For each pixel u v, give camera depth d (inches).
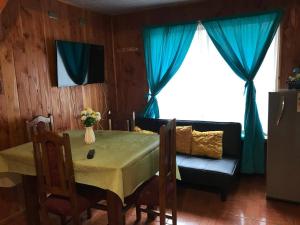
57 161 79.3
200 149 135.1
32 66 119.3
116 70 176.4
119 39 171.6
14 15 110.5
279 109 109.3
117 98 179.5
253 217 105.5
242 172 140.7
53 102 131.3
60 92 135.5
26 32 116.0
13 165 93.6
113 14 167.9
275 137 112.3
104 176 78.0
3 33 106.0
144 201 88.2
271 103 110.4
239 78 143.9
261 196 122.4
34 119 115.4
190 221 104.1
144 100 171.0
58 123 134.7
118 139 106.6
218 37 141.1
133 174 82.2
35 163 83.0
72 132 122.4
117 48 173.3
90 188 92.9
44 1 124.5
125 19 167.2
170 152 86.9
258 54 133.7
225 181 115.1
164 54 155.6
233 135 137.5
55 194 86.1
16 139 113.0
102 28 164.6
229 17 136.9
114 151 90.5
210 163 126.5
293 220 102.6
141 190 90.7
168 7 153.8
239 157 137.2
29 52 117.8
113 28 172.1
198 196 123.9
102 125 167.9
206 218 105.9
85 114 101.0
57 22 131.9
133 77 171.8
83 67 146.0
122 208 84.1
